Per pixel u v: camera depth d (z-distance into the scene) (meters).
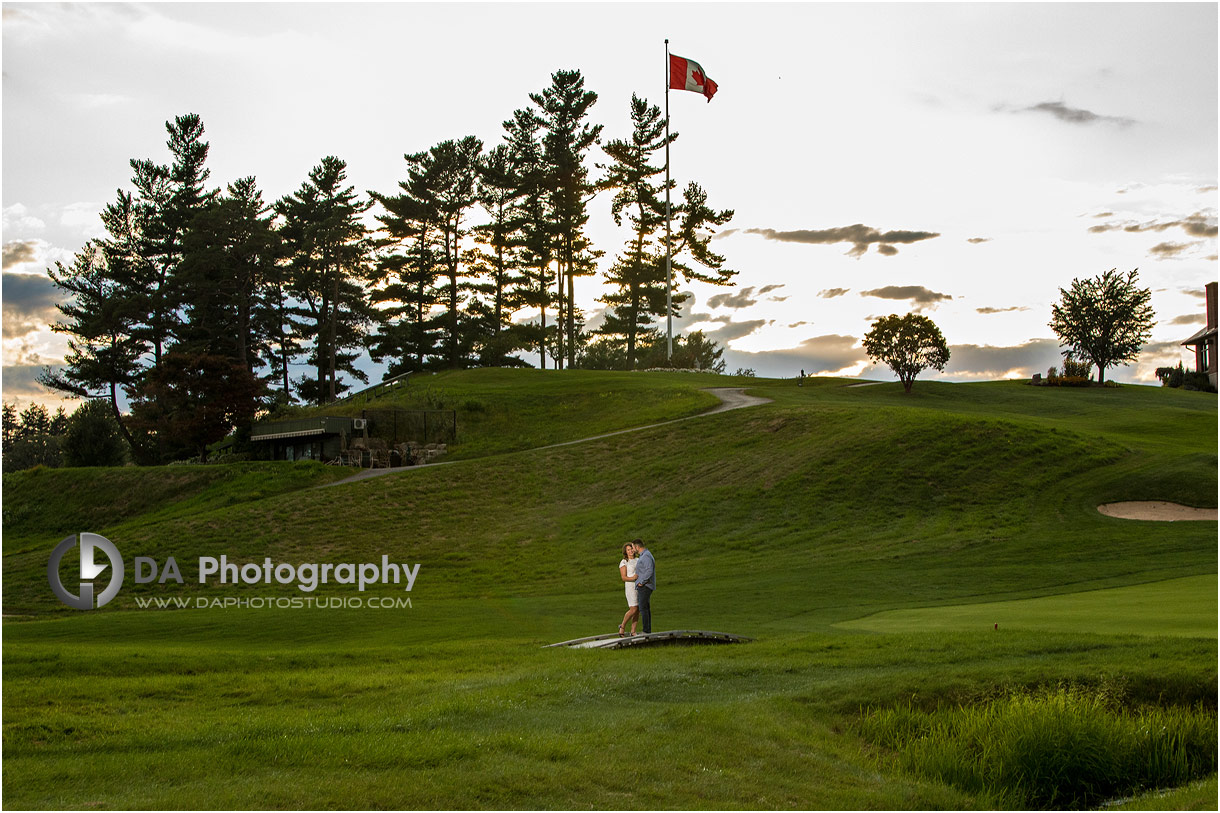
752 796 8.74
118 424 76.75
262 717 10.55
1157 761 10.57
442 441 54.38
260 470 46.91
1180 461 37.75
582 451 48.12
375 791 8.18
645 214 90.62
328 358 90.38
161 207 82.06
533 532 37.50
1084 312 87.81
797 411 50.19
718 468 42.94
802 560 30.58
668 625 20.38
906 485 37.59
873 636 15.93
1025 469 38.38
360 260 86.81
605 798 8.41
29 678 12.73
